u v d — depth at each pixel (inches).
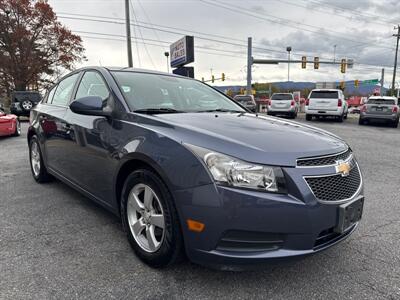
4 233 129.8
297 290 96.8
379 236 133.8
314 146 99.3
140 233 110.8
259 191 86.8
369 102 671.8
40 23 1362.0
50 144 172.1
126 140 111.3
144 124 110.2
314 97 760.3
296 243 89.0
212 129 102.5
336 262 112.8
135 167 111.5
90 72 153.9
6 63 1315.2
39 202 165.5
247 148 90.4
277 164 88.8
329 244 96.4
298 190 88.4
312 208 89.0
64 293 92.9
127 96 126.3
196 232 89.8
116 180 116.8
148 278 100.7
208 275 102.8
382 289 97.9
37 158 200.2
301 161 92.0
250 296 93.6
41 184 197.0
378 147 376.2
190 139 95.9
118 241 124.3
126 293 93.6
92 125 130.6
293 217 87.4
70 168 151.3
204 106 146.6
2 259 110.2
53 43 1405.0
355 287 98.7
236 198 85.7
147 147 101.7
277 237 88.6
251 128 109.3
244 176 86.8
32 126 197.3
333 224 93.8
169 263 100.6
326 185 93.5
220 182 87.1
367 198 183.5
